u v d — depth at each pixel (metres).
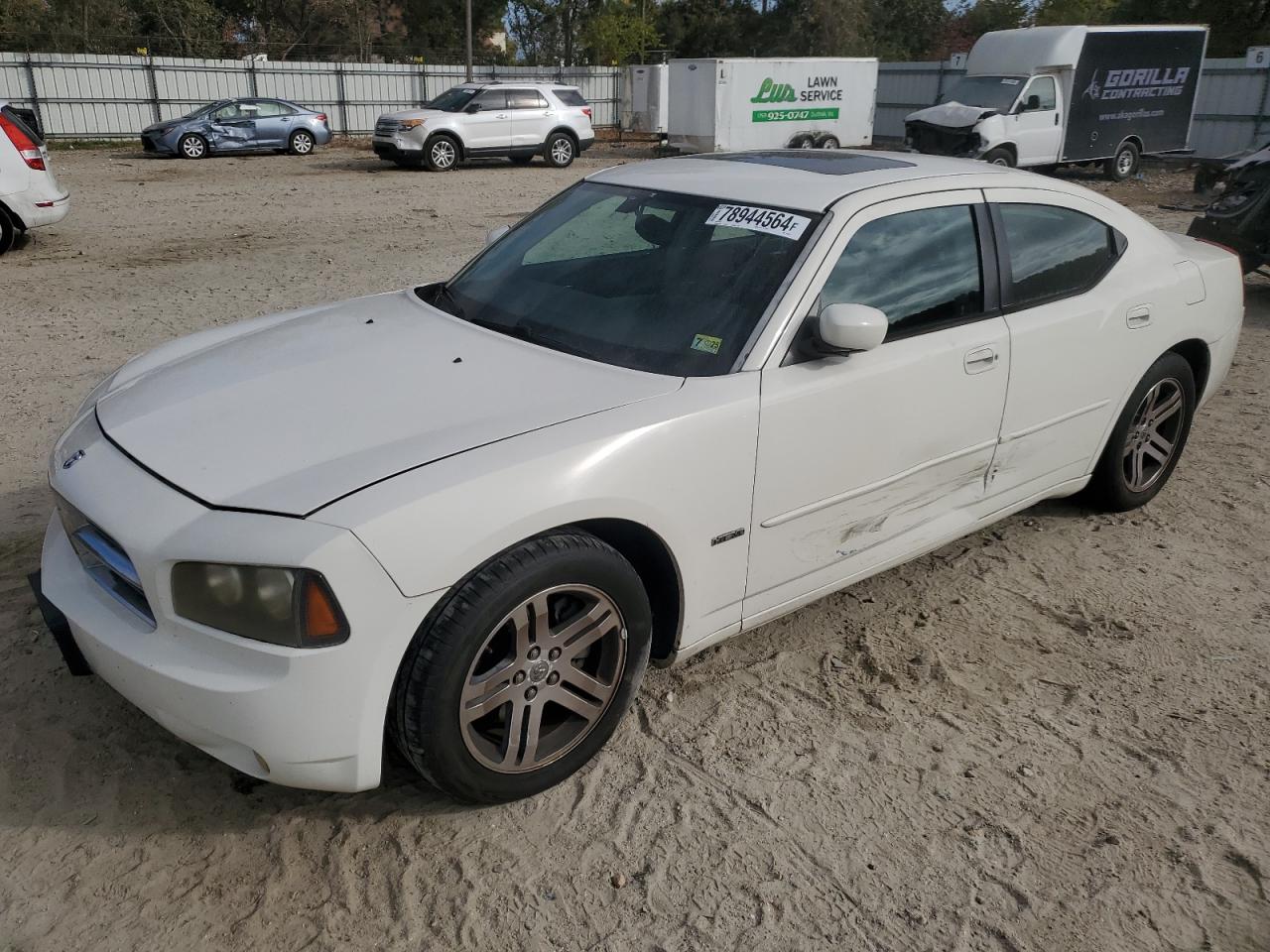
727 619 3.15
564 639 2.69
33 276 9.62
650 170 3.97
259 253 10.91
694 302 3.18
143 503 2.47
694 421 2.80
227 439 2.66
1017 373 3.69
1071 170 22.67
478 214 14.15
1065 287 3.95
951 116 18.67
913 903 2.53
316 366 3.09
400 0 55.09
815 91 23.61
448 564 2.37
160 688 2.39
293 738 2.33
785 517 3.13
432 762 2.52
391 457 2.50
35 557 4.00
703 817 2.78
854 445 3.23
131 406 2.97
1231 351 4.89
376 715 2.39
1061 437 4.07
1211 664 3.57
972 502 3.84
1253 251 8.86
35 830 2.67
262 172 20.02
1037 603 3.96
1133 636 3.74
